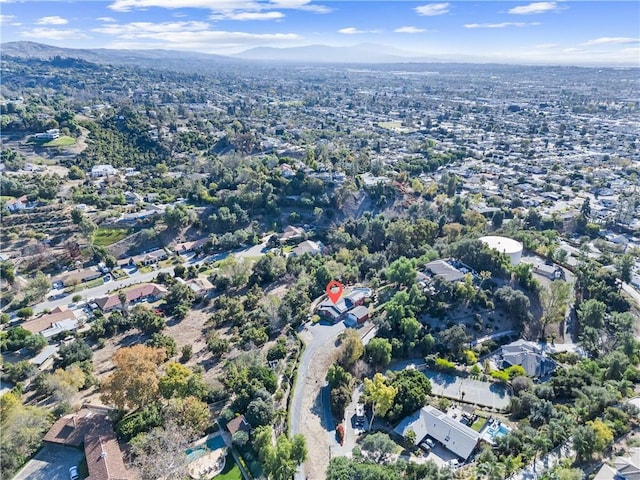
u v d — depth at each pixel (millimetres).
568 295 128500
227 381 98312
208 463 81250
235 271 156875
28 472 79562
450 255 157750
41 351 120250
